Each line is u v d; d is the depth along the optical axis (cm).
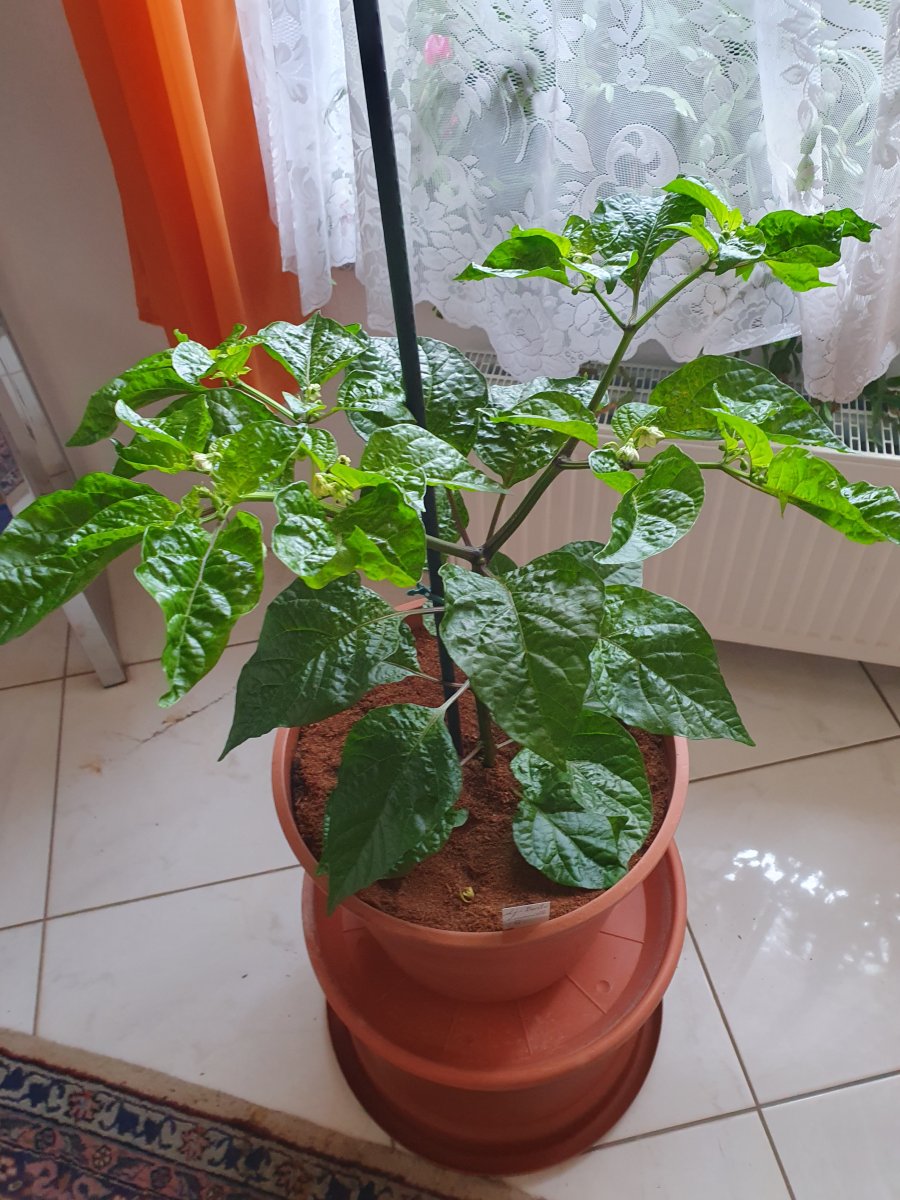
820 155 97
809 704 152
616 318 67
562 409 60
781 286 112
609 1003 94
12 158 137
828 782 141
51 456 163
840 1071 113
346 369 73
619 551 53
